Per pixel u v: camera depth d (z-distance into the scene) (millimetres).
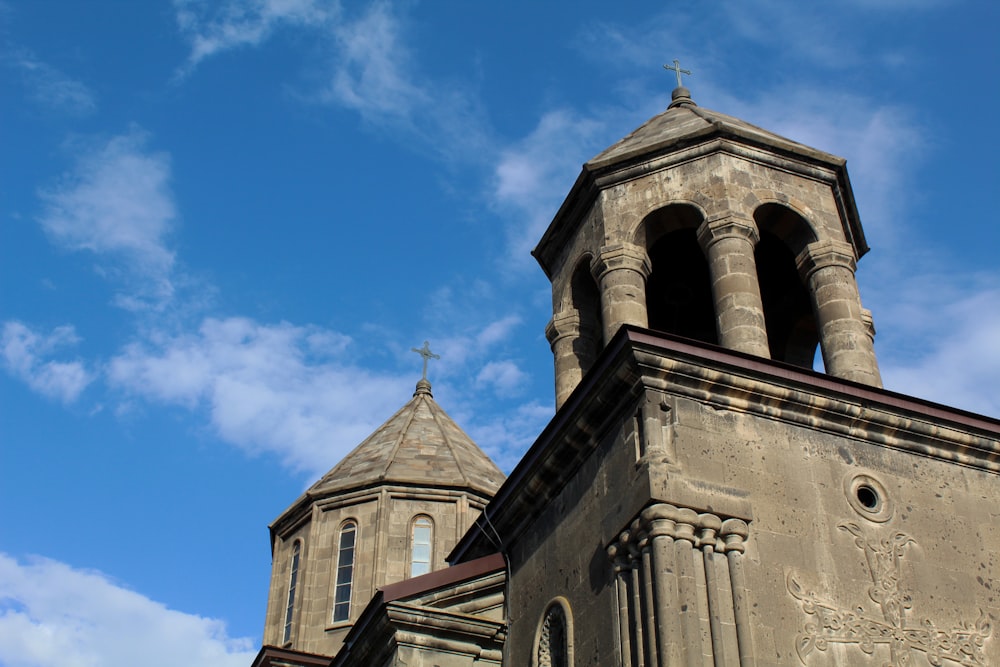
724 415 14133
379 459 29891
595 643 13594
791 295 19844
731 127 17828
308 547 28484
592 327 18469
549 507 16125
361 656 17766
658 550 12695
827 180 18000
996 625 13898
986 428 15273
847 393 14648
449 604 17500
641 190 17844
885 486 14453
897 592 13586
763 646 12484
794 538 13461
